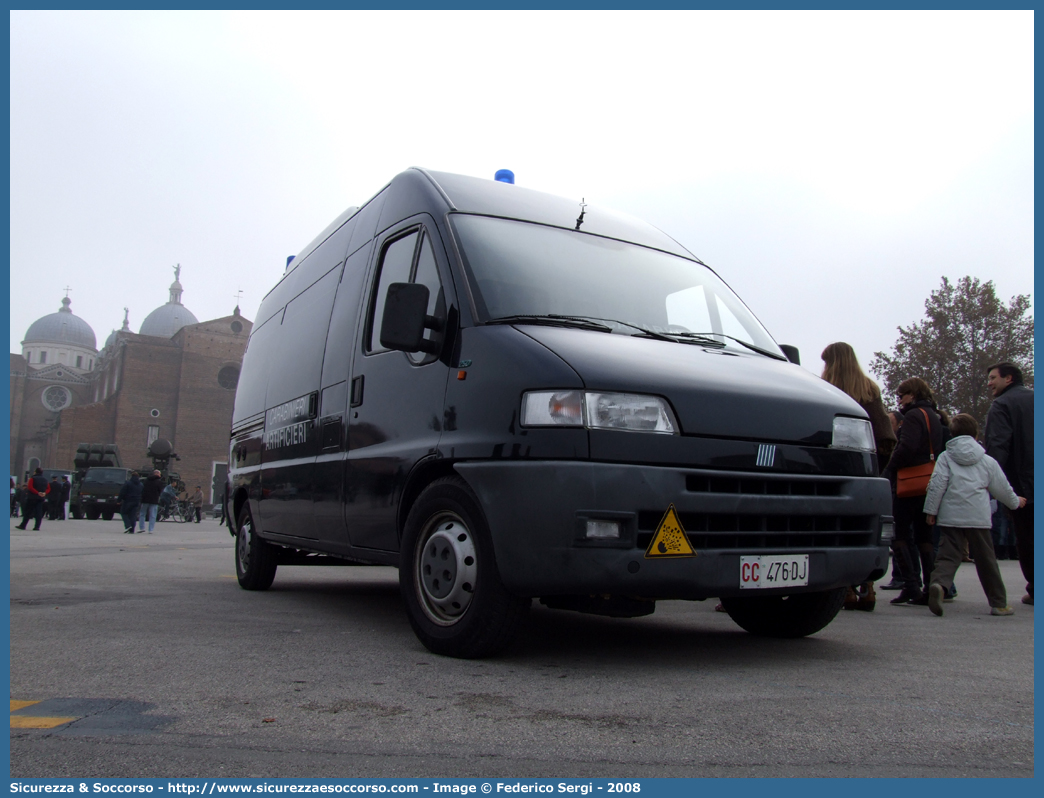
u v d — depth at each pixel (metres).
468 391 3.54
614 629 4.52
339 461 4.61
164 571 7.97
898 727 2.46
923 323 30.08
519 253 4.07
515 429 3.27
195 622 4.47
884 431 5.74
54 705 2.62
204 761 2.09
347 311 4.98
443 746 2.22
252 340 7.66
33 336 110.19
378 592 6.53
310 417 5.21
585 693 2.84
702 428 3.27
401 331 3.69
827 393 3.80
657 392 3.25
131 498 19.22
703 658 3.61
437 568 3.59
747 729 2.40
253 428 6.65
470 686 2.94
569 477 3.08
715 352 3.88
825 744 2.27
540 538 3.12
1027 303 28.92
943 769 2.09
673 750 2.20
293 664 3.31
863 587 5.66
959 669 3.42
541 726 2.41
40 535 15.27
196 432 64.81
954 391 28.73
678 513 3.15
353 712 2.56
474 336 3.64
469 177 4.60
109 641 3.80
